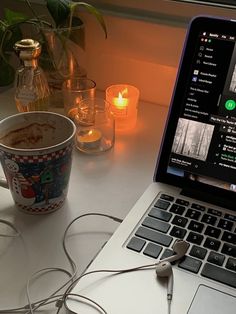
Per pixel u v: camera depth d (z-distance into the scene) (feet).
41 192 1.97
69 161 2.00
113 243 1.80
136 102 2.81
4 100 3.07
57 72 2.91
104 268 1.69
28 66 2.65
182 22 2.75
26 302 1.63
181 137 2.08
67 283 1.69
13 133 2.11
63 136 2.15
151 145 2.60
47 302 1.62
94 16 2.86
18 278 1.73
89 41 3.07
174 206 1.99
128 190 2.22
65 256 1.82
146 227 1.88
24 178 1.91
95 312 1.53
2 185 2.10
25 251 1.85
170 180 2.12
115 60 3.06
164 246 1.79
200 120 2.04
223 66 1.98
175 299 1.58
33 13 2.98
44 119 2.14
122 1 2.88
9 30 2.84
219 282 1.65
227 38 1.95
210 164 2.04
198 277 1.67
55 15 2.64
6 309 1.60
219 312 1.55
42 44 2.83
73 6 2.68
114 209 2.08
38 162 1.88
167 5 2.76
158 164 2.13
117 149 2.55
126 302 1.57
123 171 2.36
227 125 2.00
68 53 2.85
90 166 2.40
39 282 1.71
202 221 1.91
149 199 2.03
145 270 1.68
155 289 1.61
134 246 1.78
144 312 1.53
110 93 2.91
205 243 1.80
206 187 2.05
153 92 3.04
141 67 2.99
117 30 2.93
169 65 2.89
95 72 3.19
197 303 1.57
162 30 2.79
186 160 2.08
